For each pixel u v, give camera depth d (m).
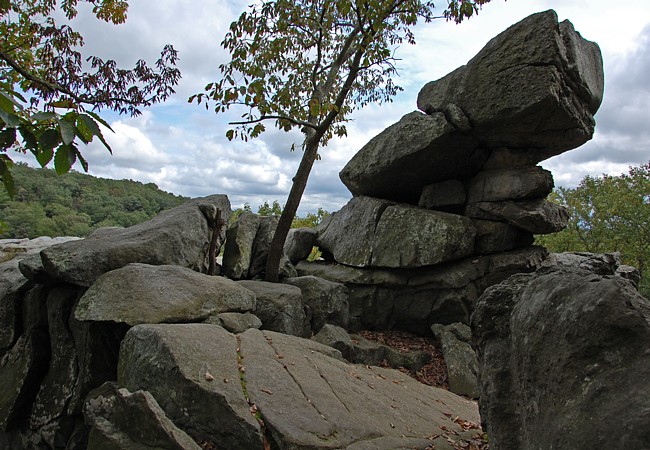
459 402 7.82
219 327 6.91
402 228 11.02
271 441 4.79
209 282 8.38
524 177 9.91
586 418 2.54
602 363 2.68
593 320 2.80
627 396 2.39
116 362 7.50
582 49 9.54
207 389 5.10
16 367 8.23
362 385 6.78
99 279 7.77
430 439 5.59
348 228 12.45
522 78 8.91
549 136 9.48
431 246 10.49
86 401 6.23
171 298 7.63
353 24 11.59
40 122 2.19
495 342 4.31
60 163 2.08
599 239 30.30
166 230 9.62
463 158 10.59
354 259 11.59
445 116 10.11
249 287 9.85
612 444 2.28
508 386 3.98
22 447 7.58
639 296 2.95
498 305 4.38
